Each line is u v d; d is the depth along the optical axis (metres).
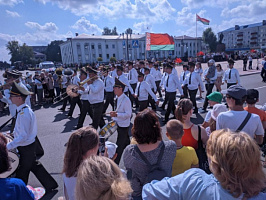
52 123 6.88
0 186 1.38
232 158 1.05
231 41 114.75
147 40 14.45
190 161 2.08
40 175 3.00
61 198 1.96
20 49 93.75
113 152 2.71
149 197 1.29
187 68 8.92
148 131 1.75
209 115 3.30
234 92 2.37
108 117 7.23
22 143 2.73
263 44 99.75
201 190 1.14
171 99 6.23
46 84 10.84
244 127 2.29
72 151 1.70
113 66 10.97
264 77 13.21
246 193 1.05
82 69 6.20
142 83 6.00
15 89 2.70
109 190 1.03
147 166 1.74
